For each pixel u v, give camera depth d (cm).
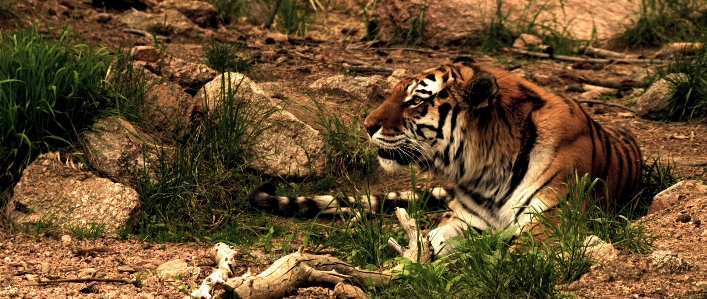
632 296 683
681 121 1327
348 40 1773
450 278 725
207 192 960
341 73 1427
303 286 704
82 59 1011
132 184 945
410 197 996
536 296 681
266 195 979
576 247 747
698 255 765
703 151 1196
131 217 898
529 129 870
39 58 973
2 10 1455
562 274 727
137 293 713
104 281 738
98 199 902
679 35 1794
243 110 1071
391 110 908
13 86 949
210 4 1739
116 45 1449
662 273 721
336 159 1083
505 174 878
